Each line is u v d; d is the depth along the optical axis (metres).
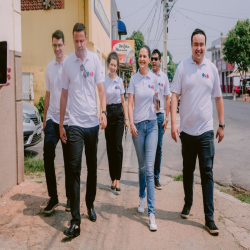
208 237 3.50
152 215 3.67
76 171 3.46
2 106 4.34
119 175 4.86
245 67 36.56
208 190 3.64
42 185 4.92
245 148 8.43
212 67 3.74
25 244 3.25
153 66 5.20
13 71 4.64
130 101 4.00
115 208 4.25
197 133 3.70
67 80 3.58
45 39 12.66
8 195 4.46
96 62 3.62
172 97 3.80
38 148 8.09
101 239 3.40
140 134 3.96
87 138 3.59
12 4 4.61
